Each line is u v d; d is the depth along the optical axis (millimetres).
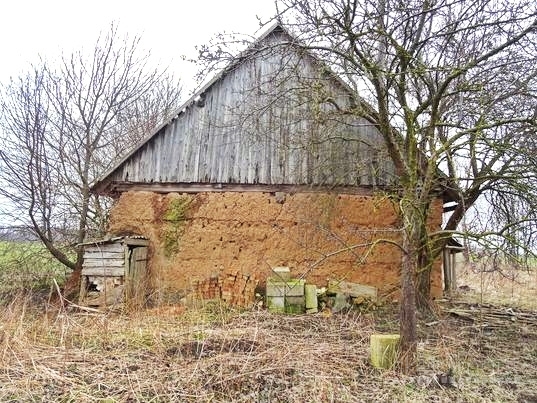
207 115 10500
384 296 9383
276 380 4887
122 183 10391
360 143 9844
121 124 16844
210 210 10039
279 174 10055
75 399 4410
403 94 6684
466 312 9352
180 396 4512
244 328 6934
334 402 4508
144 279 9727
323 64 7258
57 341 6051
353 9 6270
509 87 7195
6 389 4539
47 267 13039
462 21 6852
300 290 8852
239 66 10461
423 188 5844
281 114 10094
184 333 6406
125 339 6125
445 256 13445
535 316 9492
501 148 6551
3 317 6832
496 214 8445
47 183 12945
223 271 9773
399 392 4777
